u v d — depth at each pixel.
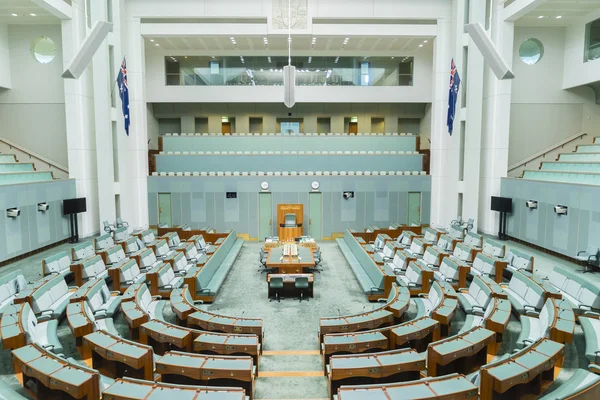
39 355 6.50
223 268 15.30
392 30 21.53
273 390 7.47
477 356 7.63
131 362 6.72
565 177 16.83
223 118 27.98
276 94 25.05
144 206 22.38
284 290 13.15
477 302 10.75
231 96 24.97
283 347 9.48
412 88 25.30
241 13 20.86
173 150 24.12
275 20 21.00
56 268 13.00
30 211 16.20
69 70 7.95
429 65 25.28
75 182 19.14
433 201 22.81
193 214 22.67
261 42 23.98
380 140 24.55
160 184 22.53
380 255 16.17
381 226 23.03
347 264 17.00
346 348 7.84
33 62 20.55
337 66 26.02
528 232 17.84
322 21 22.84
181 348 8.28
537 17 19.83
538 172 18.84
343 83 25.61
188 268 14.60
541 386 6.71
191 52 25.45
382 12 21.09
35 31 20.45
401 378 6.93
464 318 10.80
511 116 21.44
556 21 20.42
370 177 22.75
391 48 25.16
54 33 20.42
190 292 12.37
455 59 20.33
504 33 18.81
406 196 23.00
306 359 8.81
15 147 20.66
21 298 9.45
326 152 23.36
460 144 20.62
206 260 14.64
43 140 20.83
